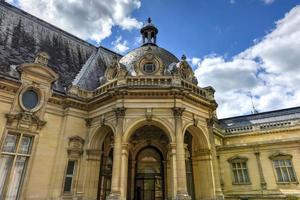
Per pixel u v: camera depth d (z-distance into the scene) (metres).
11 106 17.61
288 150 24.33
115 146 17.56
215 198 18.98
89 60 28.11
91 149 20.05
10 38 21.20
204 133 20.67
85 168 19.44
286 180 23.64
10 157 17.22
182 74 22.09
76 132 20.45
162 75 20.41
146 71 21.09
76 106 21.09
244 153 26.73
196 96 20.16
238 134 32.53
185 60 23.09
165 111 18.67
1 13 22.42
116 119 18.52
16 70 19.00
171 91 18.70
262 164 25.34
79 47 28.53
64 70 23.91
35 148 18.17
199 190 20.22
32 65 19.09
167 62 23.50
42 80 19.75
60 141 19.45
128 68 22.53
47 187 18.05
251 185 25.17
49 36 25.66
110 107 19.64
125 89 18.66
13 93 17.94
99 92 21.62
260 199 24.05
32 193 17.16
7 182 16.44
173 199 15.99
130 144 24.22
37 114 18.92
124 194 16.41
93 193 19.02
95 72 25.83
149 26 28.00
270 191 23.94
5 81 17.44
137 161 25.03
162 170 24.44
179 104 18.72
